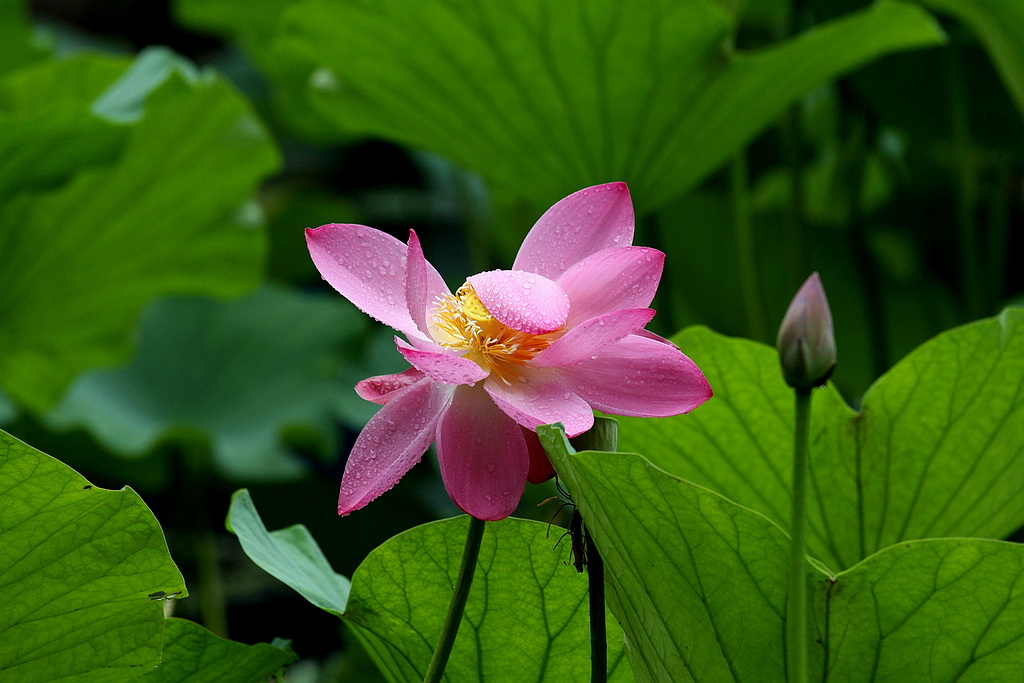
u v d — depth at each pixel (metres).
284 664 2.25
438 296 2.20
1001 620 2.09
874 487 2.41
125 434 4.92
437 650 2.13
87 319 4.74
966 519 2.41
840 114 4.56
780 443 2.41
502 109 3.27
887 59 4.08
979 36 3.49
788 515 2.44
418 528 2.21
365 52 3.35
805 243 4.00
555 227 2.19
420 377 2.15
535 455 2.14
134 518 2.12
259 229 4.90
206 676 2.24
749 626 2.12
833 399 2.38
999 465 2.38
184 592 2.16
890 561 2.08
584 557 2.14
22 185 3.68
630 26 2.90
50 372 4.78
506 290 2.11
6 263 4.28
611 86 3.08
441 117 3.47
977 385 2.35
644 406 2.12
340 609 2.28
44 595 2.13
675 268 4.82
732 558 2.10
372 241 2.17
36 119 3.29
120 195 4.39
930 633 2.10
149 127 4.25
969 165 3.94
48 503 2.10
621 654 2.24
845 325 4.55
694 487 2.08
